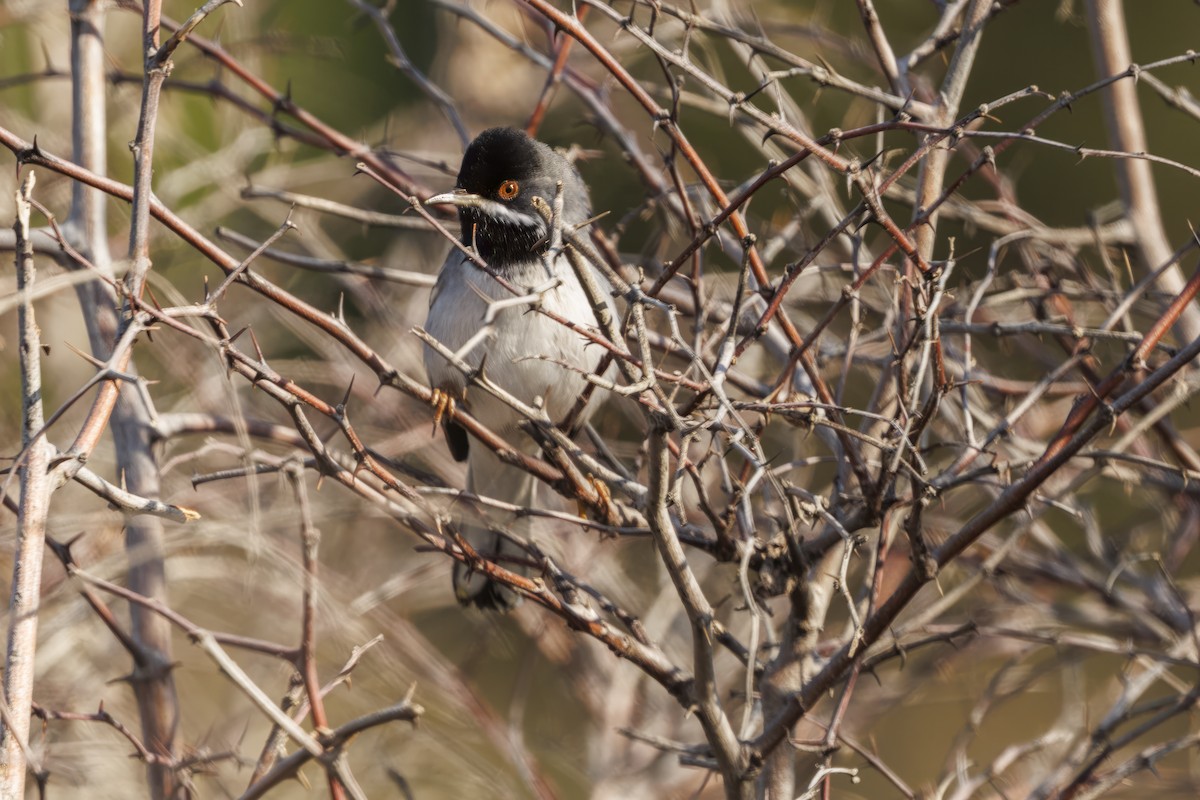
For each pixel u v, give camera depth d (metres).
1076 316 10.88
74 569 7.24
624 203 16.66
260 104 15.04
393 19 18.91
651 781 11.62
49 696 9.61
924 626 9.55
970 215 10.36
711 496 11.73
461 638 14.41
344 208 9.82
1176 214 20.11
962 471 8.09
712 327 10.05
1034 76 20.06
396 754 10.64
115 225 12.60
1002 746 16.20
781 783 7.80
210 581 10.76
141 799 9.84
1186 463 9.32
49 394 12.32
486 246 9.73
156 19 6.49
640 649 7.31
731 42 11.30
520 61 17.09
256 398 12.68
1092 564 11.84
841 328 12.45
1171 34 19.94
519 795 11.83
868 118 12.34
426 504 7.50
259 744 11.00
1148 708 8.34
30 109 13.48
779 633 11.34
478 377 6.38
